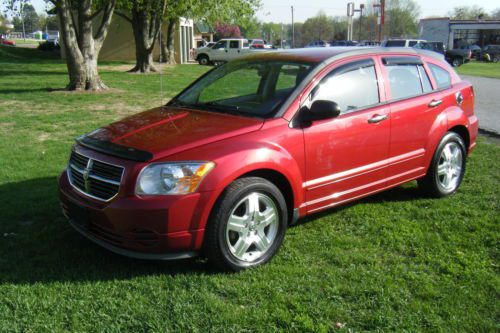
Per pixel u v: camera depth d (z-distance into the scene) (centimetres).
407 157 514
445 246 431
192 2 2511
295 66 460
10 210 519
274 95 441
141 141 387
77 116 1141
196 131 395
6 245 433
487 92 1806
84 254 416
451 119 555
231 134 389
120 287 360
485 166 695
